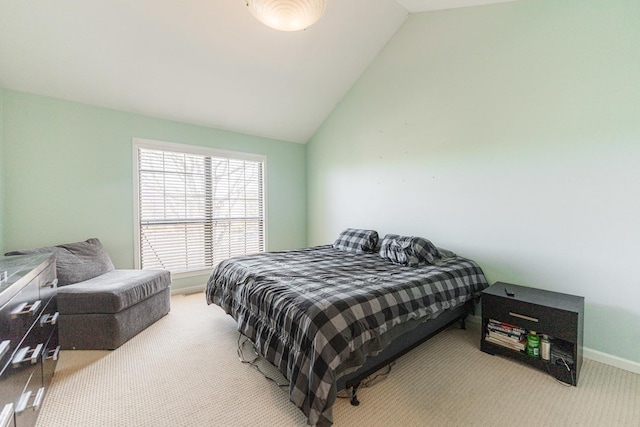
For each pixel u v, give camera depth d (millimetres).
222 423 1388
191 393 1612
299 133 4379
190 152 3539
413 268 2322
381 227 3438
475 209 2551
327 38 2930
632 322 1797
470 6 2510
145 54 2564
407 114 3092
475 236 2559
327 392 1256
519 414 1444
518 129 2260
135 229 3158
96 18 2207
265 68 3064
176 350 2102
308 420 1254
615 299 1853
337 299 1540
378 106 3410
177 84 2955
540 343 1841
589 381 1706
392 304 1683
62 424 1368
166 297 2787
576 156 1984
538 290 2096
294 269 2258
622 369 1820
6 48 2219
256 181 4207
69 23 2191
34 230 2617
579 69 1953
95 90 2762
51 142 2682
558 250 2084
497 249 2414
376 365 1644
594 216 1921
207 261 3752
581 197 1972
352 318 1461
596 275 1923
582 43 1938
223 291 2385
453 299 2107
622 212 1814
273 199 4336
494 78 2389
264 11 1617
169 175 3418
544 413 1449
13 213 2520
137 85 2844
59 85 2607
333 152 4117
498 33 2352
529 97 2193
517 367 1875
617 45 1803
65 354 2025
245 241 4113
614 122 1828
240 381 1729
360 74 3592
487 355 2031
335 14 2709
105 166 2967
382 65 3332
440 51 2758
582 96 1946
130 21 2287
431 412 1461
